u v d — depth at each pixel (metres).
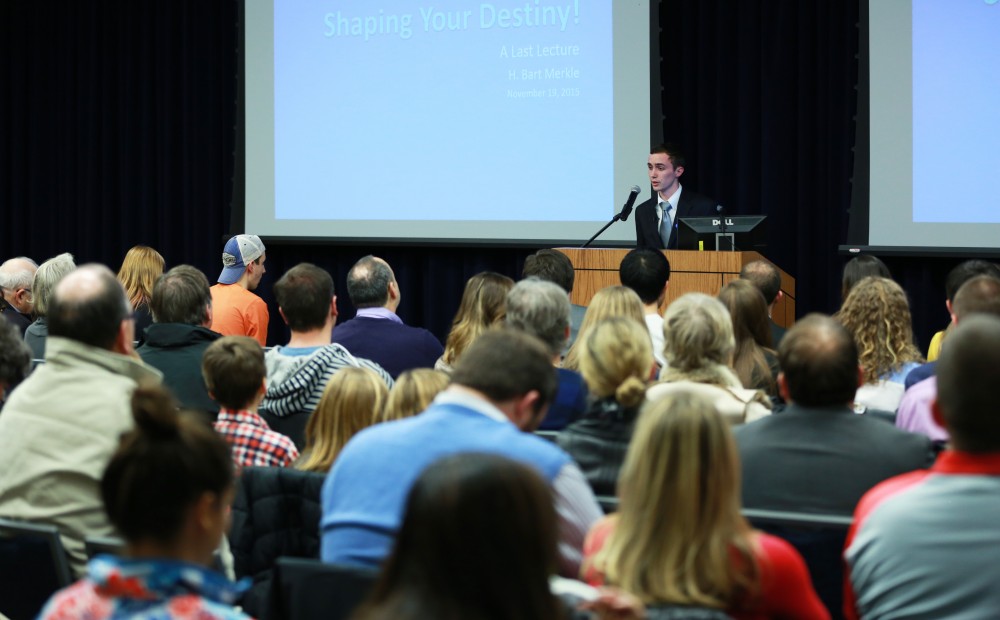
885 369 4.88
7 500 3.38
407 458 2.87
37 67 12.37
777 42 9.65
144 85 11.88
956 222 8.80
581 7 9.82
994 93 8.62
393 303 5.95
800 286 9.80
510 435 2.88
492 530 1.56
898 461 3.19
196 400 5.04
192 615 1.95
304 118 10.83
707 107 9.96
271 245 11.46
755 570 2.35
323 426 3.80
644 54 9.63
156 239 12.11
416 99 10.42
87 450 3.36
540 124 10.01
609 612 2.00
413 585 1.57
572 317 5.88
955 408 2.54
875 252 9.06
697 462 2.33
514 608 1.56
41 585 3.07
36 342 6.09
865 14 8.99
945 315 9.46
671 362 4.06
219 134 11.74
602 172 9.84
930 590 2.52
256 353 4.01
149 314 6.86
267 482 3.53
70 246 12.44
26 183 12.65
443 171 10.37
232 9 11.53
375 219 10.64
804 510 3.22
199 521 2.07
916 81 8.85
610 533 2.48
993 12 8.58
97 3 12.05
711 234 7.68
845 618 2.96
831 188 9.61
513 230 10.16
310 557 3.50
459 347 5.43
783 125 9.71
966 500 2.52
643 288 5.79
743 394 3.94
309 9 10.75
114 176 12.24
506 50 10.07
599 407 3.42
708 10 9.88
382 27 10.50
